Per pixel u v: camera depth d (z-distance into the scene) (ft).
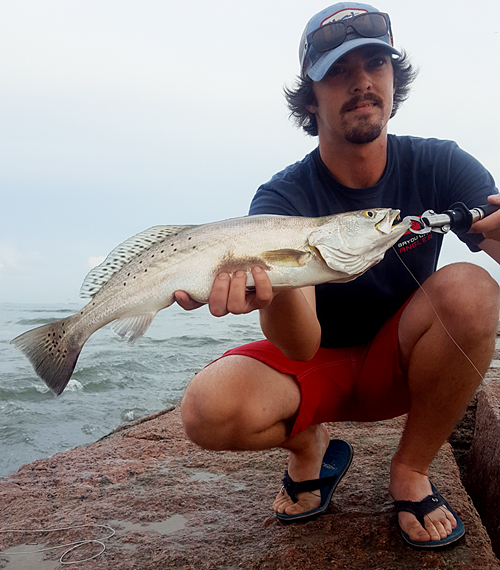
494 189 2.33
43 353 2.17
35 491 2.55
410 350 2.12
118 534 2.11
